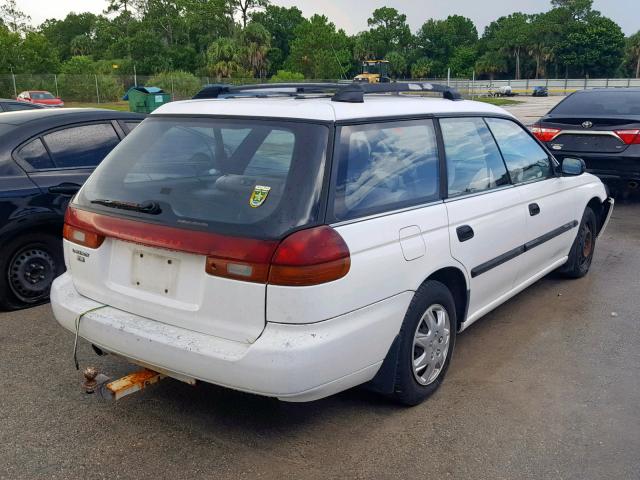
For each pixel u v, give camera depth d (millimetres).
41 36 59938
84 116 5773
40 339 4598
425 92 4258
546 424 3463
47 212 5199
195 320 3008
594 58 108062
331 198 2947
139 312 3225
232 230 2879
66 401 3709
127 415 3553
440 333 3680
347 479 2988
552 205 4984
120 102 48188
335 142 3055
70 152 5543
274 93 3971
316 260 2785
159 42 87562
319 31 67688
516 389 3863
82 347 4465
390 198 3303
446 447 3244
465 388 3869
